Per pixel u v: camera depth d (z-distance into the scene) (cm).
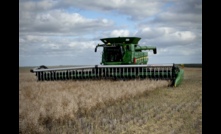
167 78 2002
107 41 2270
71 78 2161
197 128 817
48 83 1931
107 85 1680
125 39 2219
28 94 1340
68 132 755
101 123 874
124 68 2053
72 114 915
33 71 2255
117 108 1133
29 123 754
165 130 803
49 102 1030
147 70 2070
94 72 2102
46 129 786
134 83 1803
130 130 800
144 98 1439
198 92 1664
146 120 912
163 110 1112
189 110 1109
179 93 1623
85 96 1219
